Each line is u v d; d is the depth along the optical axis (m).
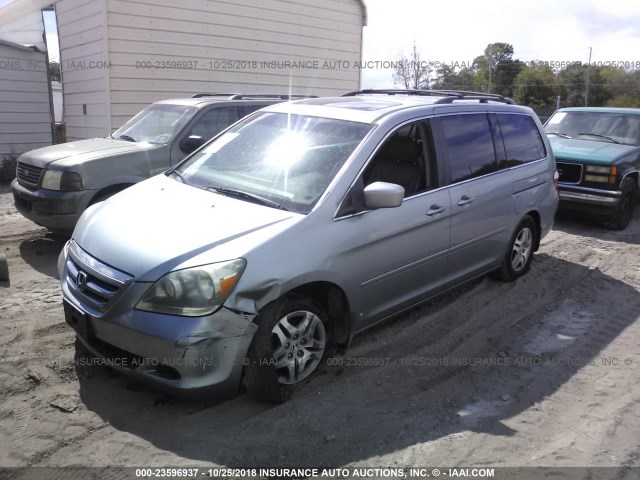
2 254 6.06
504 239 5.66
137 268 3.33
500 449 3.33
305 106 4.90
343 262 3.81
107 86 11.11
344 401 3.75
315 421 3.51
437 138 4.80
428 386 4.01
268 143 4.55
